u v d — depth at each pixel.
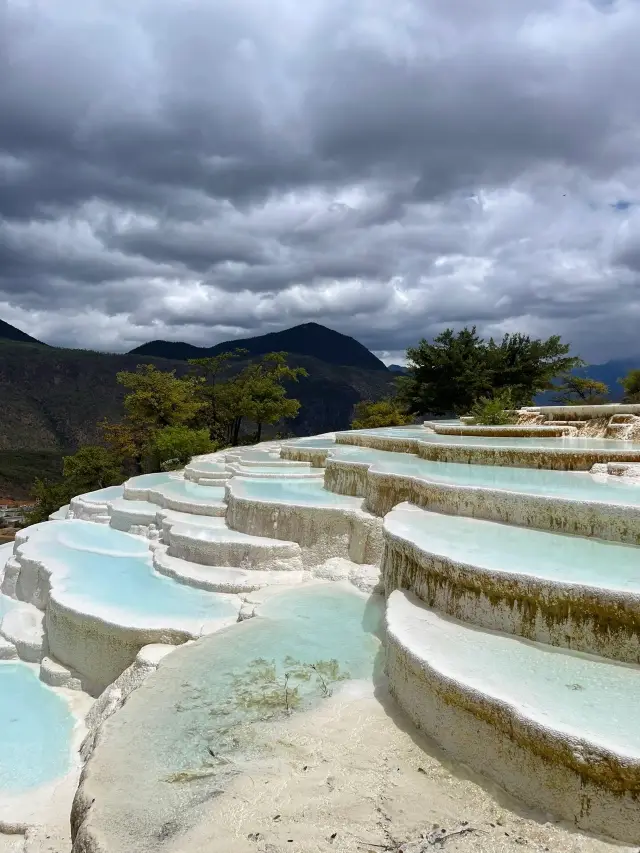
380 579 10.55
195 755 6.00
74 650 10.55
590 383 40.09
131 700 7.11
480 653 6.36
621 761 4.50
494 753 5.39
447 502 9.93
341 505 12.45
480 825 4.87
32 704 9.92
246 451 24.27
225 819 5.01
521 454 12.08
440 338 37.28
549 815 4.93
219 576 11.87
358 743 6.09
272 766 5.76
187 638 9.42
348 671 7.74
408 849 4.62
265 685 7.40
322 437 30.75
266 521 12.98
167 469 31.00
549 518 8.62
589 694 5.47
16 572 14.54
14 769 8.17
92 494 20.66
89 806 5.25
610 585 6.18
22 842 6.79
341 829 4.86
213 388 42.03
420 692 6.28
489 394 35.19
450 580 7.49
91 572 12.83
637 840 4.47
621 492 9.19
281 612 9.68
